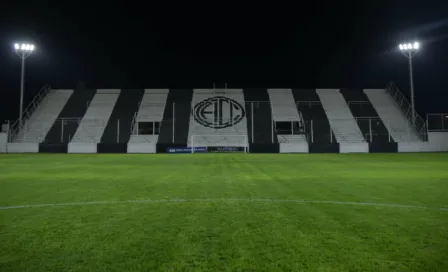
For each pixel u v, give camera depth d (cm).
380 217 611
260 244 456
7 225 559
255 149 4228
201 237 488
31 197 837
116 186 1037
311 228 535
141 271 369
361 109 5181
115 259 402
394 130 4728
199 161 2352
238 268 375
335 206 713
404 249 434
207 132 4778
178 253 422
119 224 564
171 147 4284
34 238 486
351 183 1098
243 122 4966
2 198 824
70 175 1385
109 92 5581
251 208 694
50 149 4247
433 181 1157
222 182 1127
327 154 3662
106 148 4278
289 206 714
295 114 5100
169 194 876
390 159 2573
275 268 375
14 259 404
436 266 379
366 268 374
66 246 450
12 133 4459
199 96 5494
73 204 743
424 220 587
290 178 1245
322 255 414
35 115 4975
